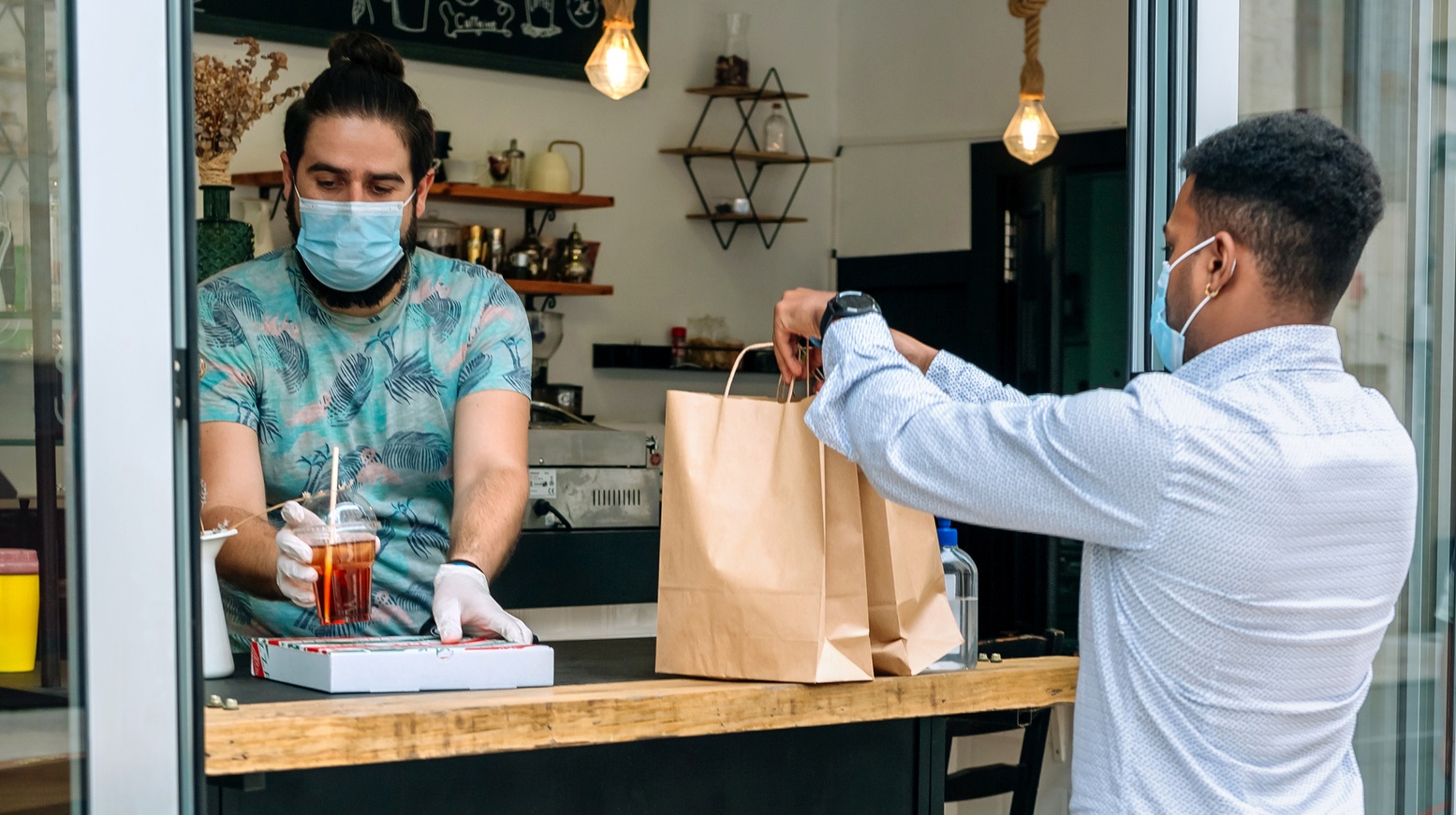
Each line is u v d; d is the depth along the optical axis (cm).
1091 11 504
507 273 470
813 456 170
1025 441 137
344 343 216
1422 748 215
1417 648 215
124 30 130
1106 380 503
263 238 376
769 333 560
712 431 176
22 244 129
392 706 146
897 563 175
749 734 183
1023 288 529
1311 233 134
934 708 178
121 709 130
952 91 544
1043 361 521
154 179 131
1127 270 191
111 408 130
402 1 462
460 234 459
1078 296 512
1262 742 135
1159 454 130
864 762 193
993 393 174
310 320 215
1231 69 193
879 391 150
